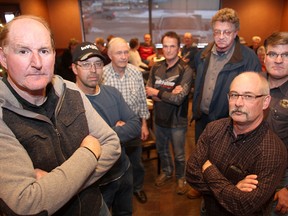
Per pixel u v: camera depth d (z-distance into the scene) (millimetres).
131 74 2045
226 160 1202
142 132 2191
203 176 1228
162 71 2320
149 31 7676
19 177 677
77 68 1452
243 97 1097
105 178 1422
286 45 1328
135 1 7391
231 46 1805
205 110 1983
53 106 891
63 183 730
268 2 7246
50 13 7246
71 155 885
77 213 952
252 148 1127
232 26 1688
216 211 1275
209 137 1287
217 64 1878
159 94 2221
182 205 2297
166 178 2623
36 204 677
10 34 718
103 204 1141
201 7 7402
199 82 2016
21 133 750
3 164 669
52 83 902
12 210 660
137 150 2170
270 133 1131
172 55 2186
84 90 1503
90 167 819
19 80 754
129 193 1688
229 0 7262
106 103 1541
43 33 754
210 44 1997
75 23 7426
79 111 947
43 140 798
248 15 7379
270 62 1388
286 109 1364
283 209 1361
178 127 2314
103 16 7547
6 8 5027
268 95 1138
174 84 2225
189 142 3531
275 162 1065
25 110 771
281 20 7398
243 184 1080
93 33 7680
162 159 2596
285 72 1358
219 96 1841
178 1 7355
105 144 1026
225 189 1104
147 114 2223
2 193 660
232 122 1219
